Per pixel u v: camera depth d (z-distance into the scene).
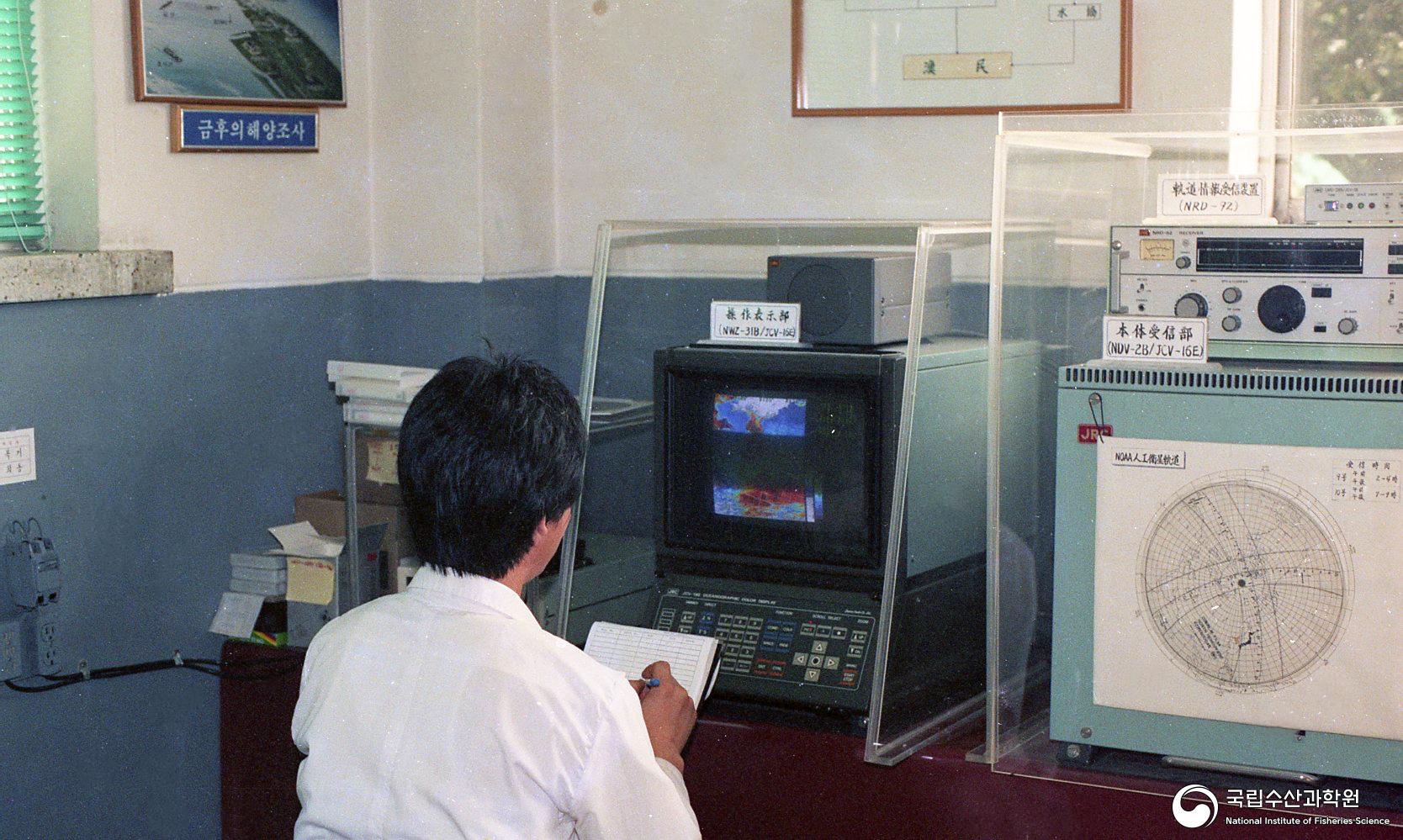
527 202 3.15
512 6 3.07
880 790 2.02
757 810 2.11
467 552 1.44
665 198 3.12
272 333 2.93
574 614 2.29
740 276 2.32
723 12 3.01
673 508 2.27
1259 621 1.75
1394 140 1.83
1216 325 1.78
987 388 2.24
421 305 3.12
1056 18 2.71
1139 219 1.96
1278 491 1.72
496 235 3.08
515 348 3.15
